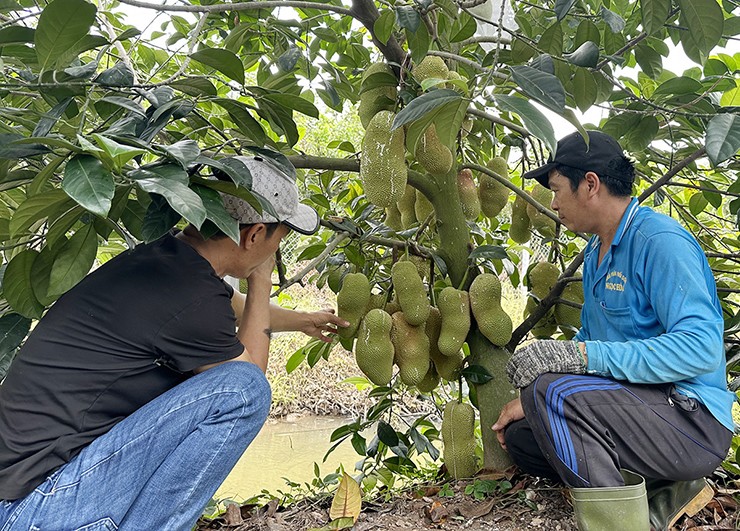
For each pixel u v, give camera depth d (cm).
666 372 155
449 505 198
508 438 192
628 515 151
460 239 232
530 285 251
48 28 125
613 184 174
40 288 151
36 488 137
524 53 206
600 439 158
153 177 109
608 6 218
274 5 163
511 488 204
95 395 142
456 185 231
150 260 150
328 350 267
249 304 175
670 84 191
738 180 212
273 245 166
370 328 204
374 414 262
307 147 671
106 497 140
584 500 154
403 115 129
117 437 141
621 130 210
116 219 149
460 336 213
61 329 144
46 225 166
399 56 198
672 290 157
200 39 269
